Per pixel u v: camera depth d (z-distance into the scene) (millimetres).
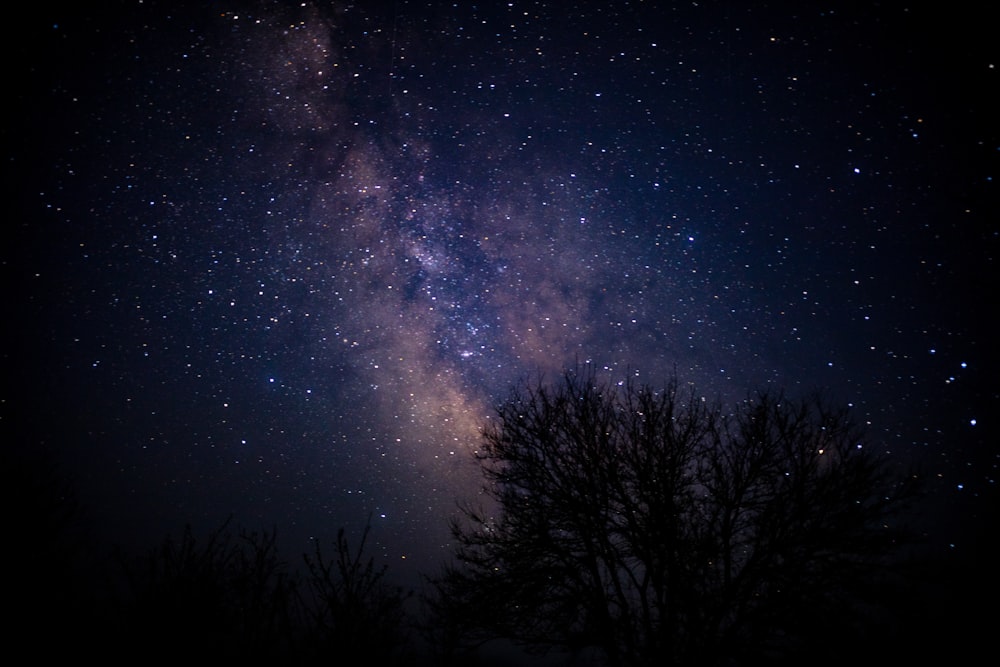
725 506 8289
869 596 7594
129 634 3822
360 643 3852
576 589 8594
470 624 8172
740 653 7355
